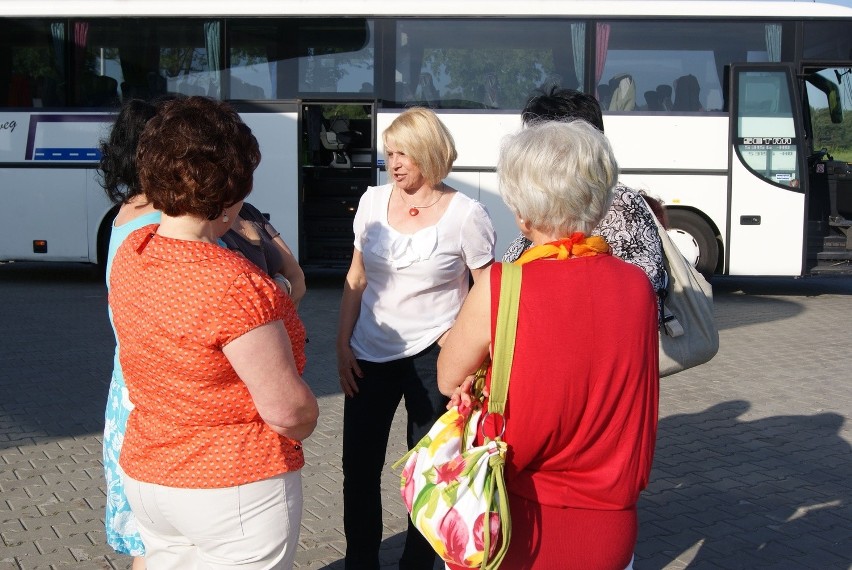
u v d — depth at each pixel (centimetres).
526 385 218
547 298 219
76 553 422
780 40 1202
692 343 344
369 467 364
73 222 1271
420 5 1213
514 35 1213
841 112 1227
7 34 1260
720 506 493
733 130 1205
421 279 347
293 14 1227
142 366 227
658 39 1205
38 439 600
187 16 1244
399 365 355
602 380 219
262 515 232
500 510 219
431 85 1223
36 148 1267
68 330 980
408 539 365
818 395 733
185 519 231
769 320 1080
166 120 227
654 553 433
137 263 229
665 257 345
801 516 479
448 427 236
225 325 218
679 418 668
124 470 240
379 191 362
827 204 1230
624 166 1215
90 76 1260
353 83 1234
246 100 1247
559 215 226
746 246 1212
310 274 1470
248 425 231
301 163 1248
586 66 1206
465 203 350
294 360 230
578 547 225
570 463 224
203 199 225
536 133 229
